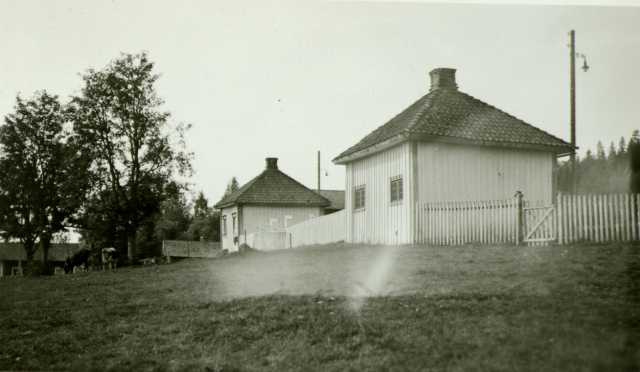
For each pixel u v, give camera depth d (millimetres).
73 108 43000
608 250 14211
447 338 8711
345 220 27078
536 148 22969
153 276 21203
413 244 21031
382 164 23828
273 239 36312
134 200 42844
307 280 15164
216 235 79125
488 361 7703
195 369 8805
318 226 31172
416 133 21469
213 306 12742
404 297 11430
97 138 42750
